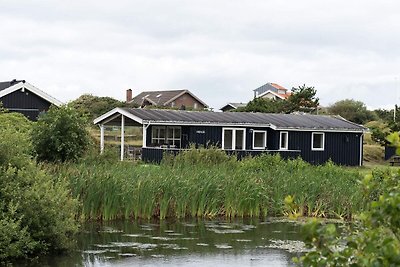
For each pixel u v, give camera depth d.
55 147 27.02
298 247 18.19
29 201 15.69
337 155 46.72
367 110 91.56
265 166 29.81
